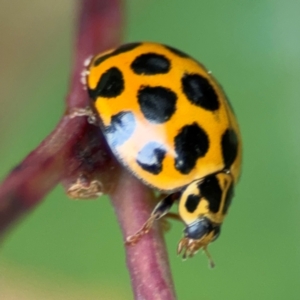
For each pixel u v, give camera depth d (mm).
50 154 47
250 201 60
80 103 50
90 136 49
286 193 59
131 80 49
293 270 59
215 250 60
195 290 60
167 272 47
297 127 60
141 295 47
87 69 50
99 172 49
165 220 51
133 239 48
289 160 60
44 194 47
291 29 61
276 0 61
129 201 49
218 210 50
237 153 51
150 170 49
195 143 49
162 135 49
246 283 59
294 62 61
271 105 60
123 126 49
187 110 49
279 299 59
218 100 50
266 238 59
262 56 61
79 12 52
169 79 49
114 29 52
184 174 49
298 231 59
